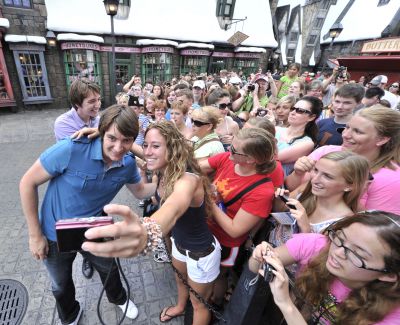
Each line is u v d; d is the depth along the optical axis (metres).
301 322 0.99
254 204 1.47
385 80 6.38
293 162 2.18
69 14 9.44
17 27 8.41
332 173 1.30
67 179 1.37
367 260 0.86
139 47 10.91
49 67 9.43
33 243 1.46
